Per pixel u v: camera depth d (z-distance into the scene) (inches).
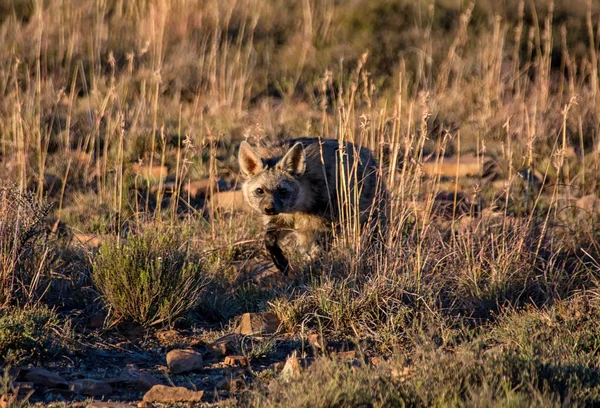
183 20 1006.4
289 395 295.1
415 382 307.3
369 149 594.6
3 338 359.6
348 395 292.2
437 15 1099.3
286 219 564.7
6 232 424.2
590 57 1027.9
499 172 727.1
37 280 422.0
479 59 982.4
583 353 365.4
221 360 383.6
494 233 527.5
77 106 813.9
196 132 767.1
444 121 831.7
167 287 424.2
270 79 944.3
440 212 605.3
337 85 925.2
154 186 675.4
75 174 682.2
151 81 859.4
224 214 629.0
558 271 484.7
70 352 377.1
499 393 297.7
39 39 850.1
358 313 430.6
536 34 1066.7
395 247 476.7
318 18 1087.6
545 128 803.4
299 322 429.4
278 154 575.8
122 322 418.9
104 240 464.4
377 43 1016.9
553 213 627.8
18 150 653.9
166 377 353.7
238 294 479.5
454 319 430.6
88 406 305.7
